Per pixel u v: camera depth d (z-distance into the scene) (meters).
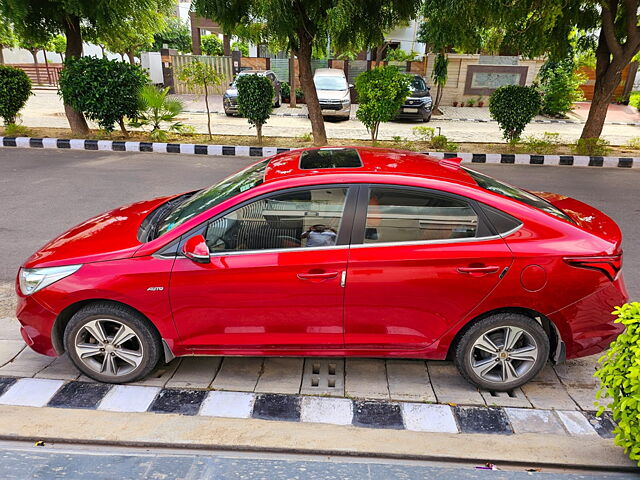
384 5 10.42
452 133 14.57
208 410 3.13
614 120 18.19
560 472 2.67
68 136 12.45
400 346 3.28
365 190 3.15
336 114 16.25
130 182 8.63
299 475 2.55
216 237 3.16
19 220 6.55
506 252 3.04
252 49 26.55
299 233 3.14
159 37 31.78
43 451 2.72
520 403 3.27
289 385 3.42
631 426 2.44
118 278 3.11
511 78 20.03
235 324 3.23
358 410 3.16
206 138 12.81
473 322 3.21
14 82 12.02
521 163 11.00
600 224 3.33
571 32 11.99
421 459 2.77
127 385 3.38
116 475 2.54
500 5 9.40
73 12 10.73
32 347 3.38
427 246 3.08
